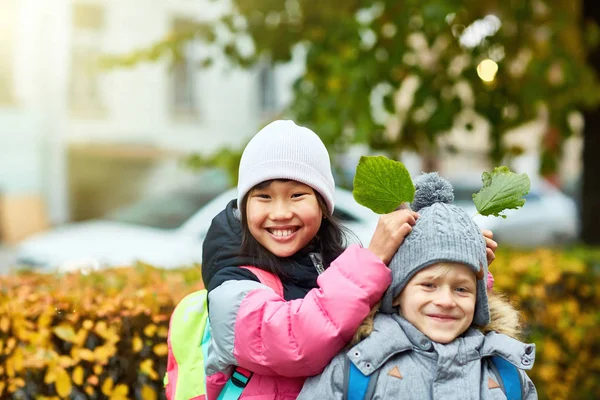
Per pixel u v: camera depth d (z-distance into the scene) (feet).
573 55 21.76
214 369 7.18
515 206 7.11
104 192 55.36
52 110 52.60
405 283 6.72
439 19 16.87
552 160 22.13
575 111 20.68
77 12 53.47
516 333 7.35
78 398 10.37
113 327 10.15
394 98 19.54
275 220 7.20
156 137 57.62
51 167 52.65
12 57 51.39
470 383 6.51
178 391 7.50
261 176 7.18
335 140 18.21
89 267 13.44
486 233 7.42
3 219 51.06
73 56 53.57
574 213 41.70
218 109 60.44
